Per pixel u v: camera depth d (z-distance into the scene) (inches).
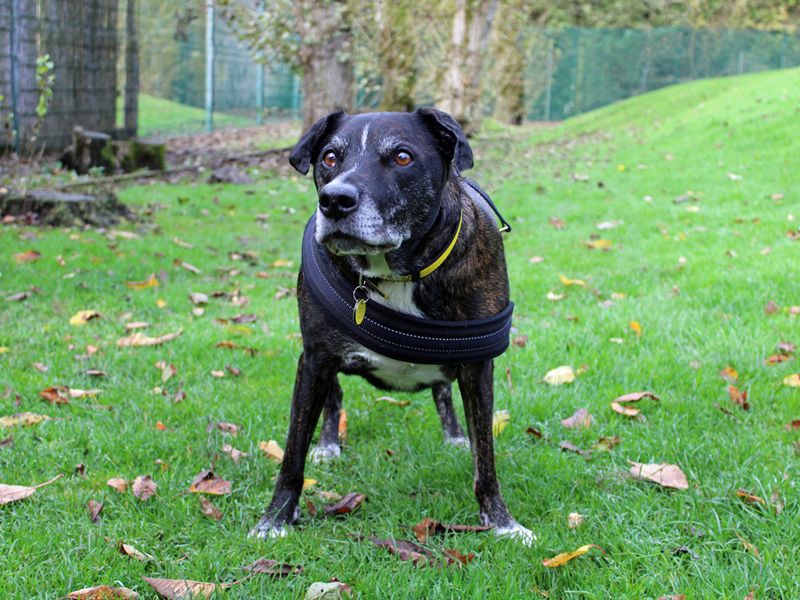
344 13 516.7
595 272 253.0
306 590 96.2
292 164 105.7
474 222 109.8
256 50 539.5
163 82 764.0
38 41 454.6
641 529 109.9
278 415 151.6
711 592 93.8
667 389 160.9
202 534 110.5
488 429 112.7
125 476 126.0
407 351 104.9
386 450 138.3
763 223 299.7
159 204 355.9
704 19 1236.5
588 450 136.3
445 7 611.8
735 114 559.2
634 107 770.8
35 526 109.6
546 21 1181.1
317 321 108.8
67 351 181.9
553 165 508.7
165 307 218.5
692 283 229.6
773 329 188.9
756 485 119.6
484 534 111.0
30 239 274.4
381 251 96.3
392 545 106.1
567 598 96.2
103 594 93.0
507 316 111.3
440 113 102.0
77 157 432.5
